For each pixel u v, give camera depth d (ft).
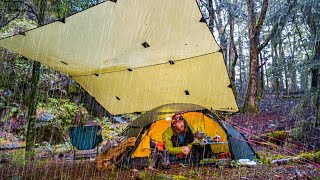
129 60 15.42
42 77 25.04
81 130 17.04
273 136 23.95
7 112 23.88
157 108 17.40
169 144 16.30
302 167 14.74
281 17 30.30
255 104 35.96
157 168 15.03
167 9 10.26
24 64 23.03
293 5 28.14
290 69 27.17
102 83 19.56
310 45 24.67
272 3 41.24
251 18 36.37
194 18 10.53
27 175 12.69
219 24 46.80
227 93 16.69
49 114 24.64
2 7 18.83
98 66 16.48
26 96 24.13
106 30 12.09
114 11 10.76
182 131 16.76
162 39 12.58
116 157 15.11
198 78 16.20
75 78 19.49
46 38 13.04
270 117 34.32
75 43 13.41
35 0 19.43
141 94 19.93
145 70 16.75
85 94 30.58
